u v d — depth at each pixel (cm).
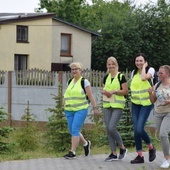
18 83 1934
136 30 4144
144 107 879
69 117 964
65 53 3741
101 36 3966
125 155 970
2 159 1000
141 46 4156
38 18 3447
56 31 3666
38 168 875
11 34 3328
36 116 1755
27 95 1909
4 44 3300
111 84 911
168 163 865
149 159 920
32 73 1903
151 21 4175
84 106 947
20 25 3372
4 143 1164
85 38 3825
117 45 4053
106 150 1145
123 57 4081
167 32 4200
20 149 1247
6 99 1962
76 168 873
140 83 879
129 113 1238
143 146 1179
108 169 862
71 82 962
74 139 959
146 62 883
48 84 1858
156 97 859
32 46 3438
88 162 933
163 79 848
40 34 3475
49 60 3525
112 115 914
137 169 860
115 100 907
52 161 947
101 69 4162
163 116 859
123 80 907
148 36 4206
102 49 4109
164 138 852
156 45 4203
